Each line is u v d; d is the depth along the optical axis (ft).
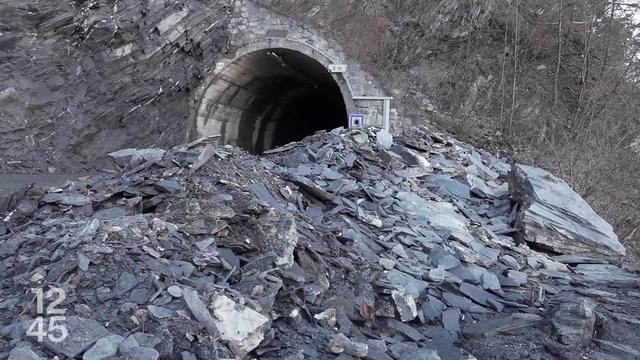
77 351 12.22
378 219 28.32
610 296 25.05
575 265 30.07
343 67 68.85
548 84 73.82
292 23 71.97
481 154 51.57
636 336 20.42
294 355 15.03
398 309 19.98
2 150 50.83
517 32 73.31
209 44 74.33
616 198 53.62
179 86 71.72
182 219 19.27
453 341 19.36
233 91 82.53
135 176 22.80
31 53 55.21
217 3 74.38
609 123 62.28
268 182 26.22
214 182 22.63
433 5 76.64
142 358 12.07
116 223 17.40
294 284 18.03
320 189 28.43
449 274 24.08
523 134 67.77
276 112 104.32
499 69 75.05
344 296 19.49
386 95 68.23
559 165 55.52
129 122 65.10
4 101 51.83
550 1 77.30
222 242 18.97
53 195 21.57
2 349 12.23
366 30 72.84
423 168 39.86
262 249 19.20
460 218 32.30
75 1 58.90
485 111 71.51
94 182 24.16
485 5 76.89
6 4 53.42
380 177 35.53
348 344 15.96
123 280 14.89
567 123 68.18
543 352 18.83
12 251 17.06
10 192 22.79
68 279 14.56
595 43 73.92
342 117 121.49
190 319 13.98
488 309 22.48
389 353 17.40
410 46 75.20
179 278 15.72
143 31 65.46
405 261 24.57
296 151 39.06
